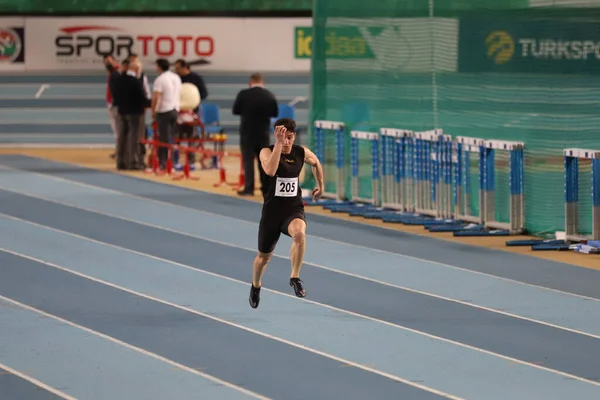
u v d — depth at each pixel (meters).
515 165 42.62
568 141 41.28
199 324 28.50
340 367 24.28
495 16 44.00
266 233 29.28
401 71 48.75
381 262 37.53
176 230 44.34
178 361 24.80
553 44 41.59
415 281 34.28
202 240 42.06
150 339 26.88
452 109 46.44
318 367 24.28
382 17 49.56
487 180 43.66
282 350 25.81
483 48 44.69
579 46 40.69
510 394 22.22
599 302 31.17
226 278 34.78
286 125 29.23
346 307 30.59
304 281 34.28
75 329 27.94
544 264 37.06
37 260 37.84
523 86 42.91
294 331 27.75
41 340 26.77
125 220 46.81
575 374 23.72
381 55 49.81
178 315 29.56
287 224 29.22
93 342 26.58
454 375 23.66
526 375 23.64
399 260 37.91
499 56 43.94
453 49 46.06
